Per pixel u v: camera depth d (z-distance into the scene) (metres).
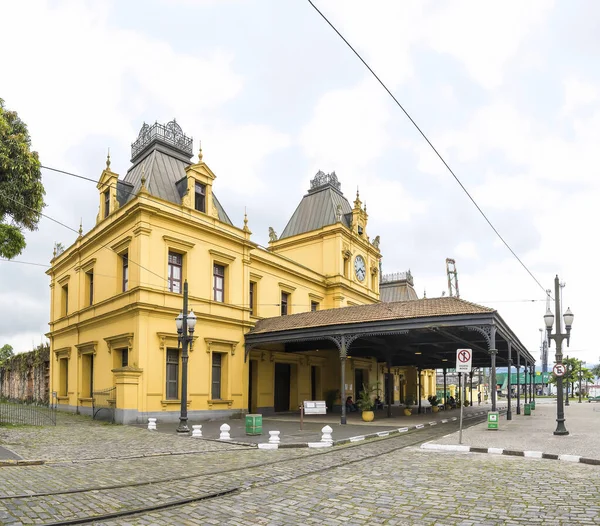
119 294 22.84
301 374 31.80
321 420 24.47
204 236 24.89
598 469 10.20
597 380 100.69
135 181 25.80
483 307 20.16
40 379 34.03
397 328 21.41
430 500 7.52
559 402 16.48
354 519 6.56
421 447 13.75
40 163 18.05
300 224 39.47
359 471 10.05
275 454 12.64
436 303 22.39
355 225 38.56
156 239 22.55
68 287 29.61
